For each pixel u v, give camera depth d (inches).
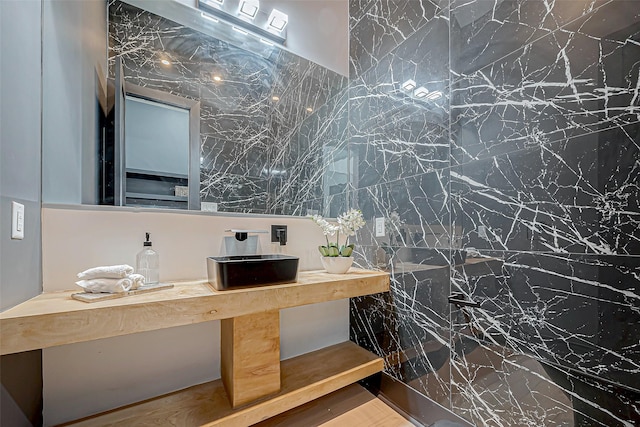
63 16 41.5
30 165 34.1
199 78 63.6
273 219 62.6
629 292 30.1
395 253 60.4
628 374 30.1
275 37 70.1
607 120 31.6
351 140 75.8
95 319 29.6
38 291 36.3
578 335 33.9
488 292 43.0
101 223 43.1
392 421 53.8
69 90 42.8
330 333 69.2
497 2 42.4
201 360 50.2
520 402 39.0
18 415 31.4
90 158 47.6
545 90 36.9
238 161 66.8
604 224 31.9
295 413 55.7
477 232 44.7
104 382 42.1
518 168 39.7
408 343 56.4
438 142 51.5
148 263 44.0
